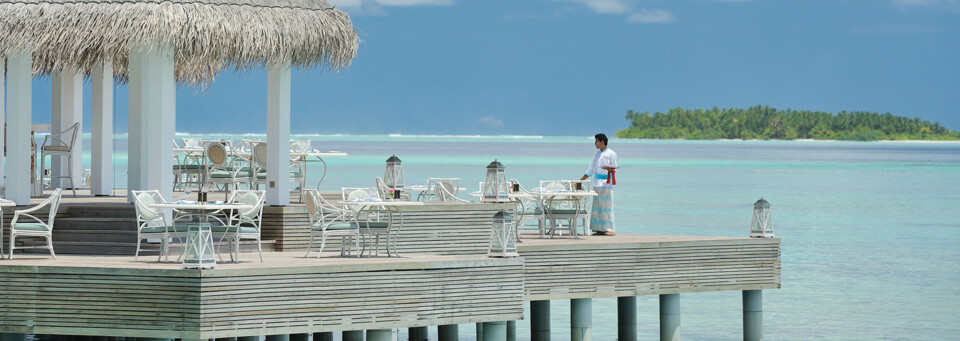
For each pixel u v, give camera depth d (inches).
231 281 622.2
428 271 682.8
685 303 1316.4
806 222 2283.5
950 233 2062.0
